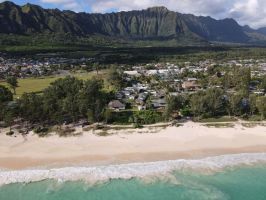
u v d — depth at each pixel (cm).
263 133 11819
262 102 13275
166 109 13050
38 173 8969
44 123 12850
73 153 10375
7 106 13162
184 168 9194
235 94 15475
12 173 8988
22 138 11594
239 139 11344
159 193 8038
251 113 13612
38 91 18688
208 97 13538
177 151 10444
